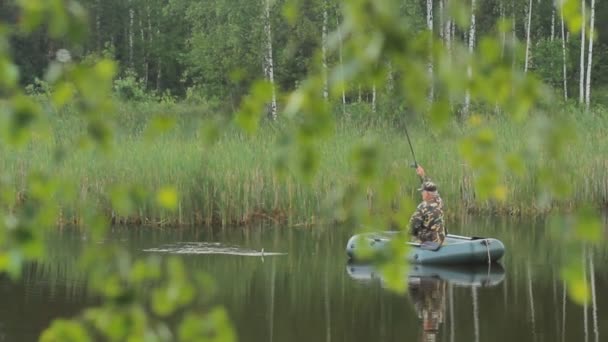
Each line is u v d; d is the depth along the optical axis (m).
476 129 4.29
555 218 3.94
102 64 3.88
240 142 29.69
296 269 20.50
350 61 3.48
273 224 27.98
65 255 21.70
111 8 73.31
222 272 19.95
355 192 4.18
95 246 4.30
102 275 4.19
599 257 22.03
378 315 15.89
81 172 27.05
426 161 29.39
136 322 4.04
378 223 4.31
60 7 3.61
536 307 16.55
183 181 27.61
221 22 55.28
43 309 16.06
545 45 63.12
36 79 27.19
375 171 3.93
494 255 21.53
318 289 18.23
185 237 25.12
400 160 28.48
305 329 14.81
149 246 23.23
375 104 42.38
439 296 17.64
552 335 14.47
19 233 4.07
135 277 4.18
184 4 59.25
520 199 29.84
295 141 3.79
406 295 17.72
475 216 29.70
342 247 23.77
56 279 18.86
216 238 25.08
